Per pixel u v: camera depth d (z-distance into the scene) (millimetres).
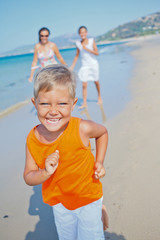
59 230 1721
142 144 3297
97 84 5520
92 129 1549
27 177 1480
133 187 2480
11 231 2160
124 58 16438
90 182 1568
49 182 1568
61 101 1297
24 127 4703
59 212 1632
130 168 2803
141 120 4137
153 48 22359
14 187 2783
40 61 5305
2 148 3801
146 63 11578
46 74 1285
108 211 2213
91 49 5320
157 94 5582
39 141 1471
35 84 1312
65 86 1293
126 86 7043
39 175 1378
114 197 2379
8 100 7262
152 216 2104
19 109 6055
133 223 2062
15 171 3109
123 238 1940
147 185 2479
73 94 1363
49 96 1271
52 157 1313
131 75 8828
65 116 1354
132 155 3066
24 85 10188
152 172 2668
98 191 1620
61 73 1308
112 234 1985
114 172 2773
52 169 1321
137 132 3691
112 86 7336
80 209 1586
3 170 3143
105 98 5992
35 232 2145
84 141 1529
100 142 1713
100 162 1645
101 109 5109
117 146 3359
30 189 2740
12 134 4367
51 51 5227
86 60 5332
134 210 2193
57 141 1441
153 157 2945
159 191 2373
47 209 2418
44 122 1369
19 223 2252
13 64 30656
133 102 5293
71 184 1529
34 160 1545
